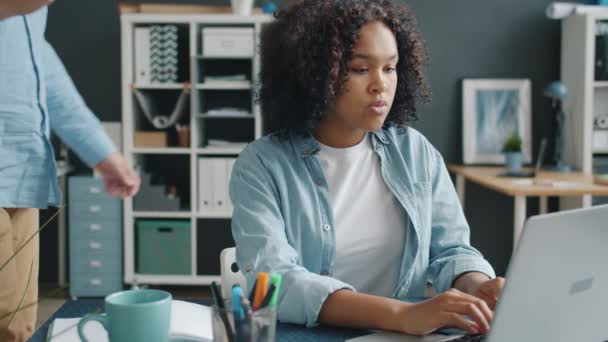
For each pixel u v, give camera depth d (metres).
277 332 1.06
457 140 4.40
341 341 1.02
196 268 4.09
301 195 1.33
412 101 1.44
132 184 1.71
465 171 4.00
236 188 1.34
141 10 3.94
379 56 1.27
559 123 4.11
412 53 1.40
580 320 0.87
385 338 1.00
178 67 4.11
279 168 1.35
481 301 1.01
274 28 1.40
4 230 1.58
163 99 4.34
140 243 4.04
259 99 1.46
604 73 3.96
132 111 3.99
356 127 1.34
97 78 4.35
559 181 3.39
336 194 1.38
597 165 4.00
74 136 1.72
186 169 4.39
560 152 4.13
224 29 3.90
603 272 0.86
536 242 0.77
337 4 1.29
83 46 4.34
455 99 4.38
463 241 1.41
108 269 3.98
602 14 3.92
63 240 4.16
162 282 4.04
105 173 1.70
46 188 1.73
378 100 1.28
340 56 1.27
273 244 1.21
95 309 1.14
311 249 1.33
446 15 4.35
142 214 4.00
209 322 0.98
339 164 1.40
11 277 1.60
